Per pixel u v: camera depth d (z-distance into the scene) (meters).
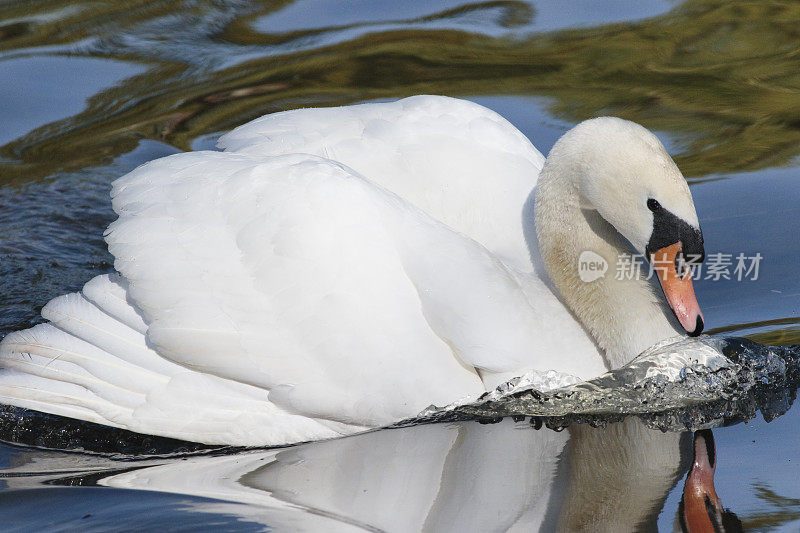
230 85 18.33
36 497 9.62
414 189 12.24
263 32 20.50
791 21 19.94
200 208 11.12
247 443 10.74
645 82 17.98
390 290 10.69
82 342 10.95
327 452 10.39
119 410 10.70
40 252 14.68
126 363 10.83
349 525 8.83
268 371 10.66
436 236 11.00
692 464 9.73
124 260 11.00
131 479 9.97
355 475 9.77
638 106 17.22
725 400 11.10
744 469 9.57
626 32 19.91
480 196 12.26
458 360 10.85
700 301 13.21
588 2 21.41
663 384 11.24
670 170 10.82
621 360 11.44
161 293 10.82
